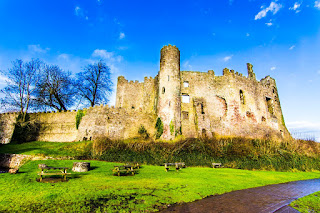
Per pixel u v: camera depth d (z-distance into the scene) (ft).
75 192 26.55
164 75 97.76
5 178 33.81
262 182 41.11
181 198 26.09
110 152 66.74
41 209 20.40
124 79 122.21
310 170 69.82
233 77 112.37
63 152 66.23
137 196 25.81
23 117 92.68
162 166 57.26
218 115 104.01
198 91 104.88
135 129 87.66
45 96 103.09
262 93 127.54
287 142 94.17
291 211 23.48
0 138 92.27
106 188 29.09
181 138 83.97
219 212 22.02
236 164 63.98
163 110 90.68
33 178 34.78
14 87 96.17
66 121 89.66
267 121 120.37
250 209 23.52
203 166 61.87
